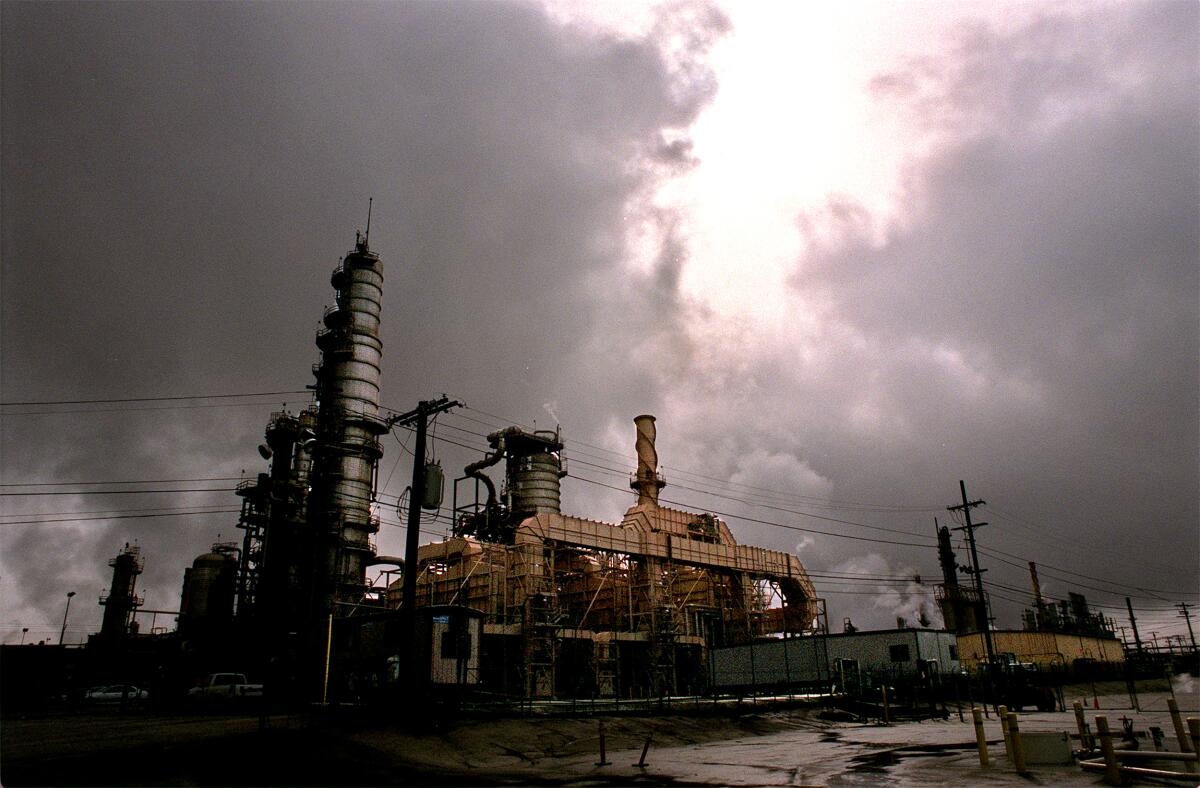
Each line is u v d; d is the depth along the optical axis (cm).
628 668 6594
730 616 7556
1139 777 1547
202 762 1695
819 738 2891
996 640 8119
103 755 1697
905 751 2262
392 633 2922
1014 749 1695
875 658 5500
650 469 7656
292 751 1905
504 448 7312
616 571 6669
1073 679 7544
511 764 2066
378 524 5625
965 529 5225
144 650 6575
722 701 4206
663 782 1658
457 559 6203
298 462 6744
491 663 5678
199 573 6738
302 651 3247
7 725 2675
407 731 2333
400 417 3119
